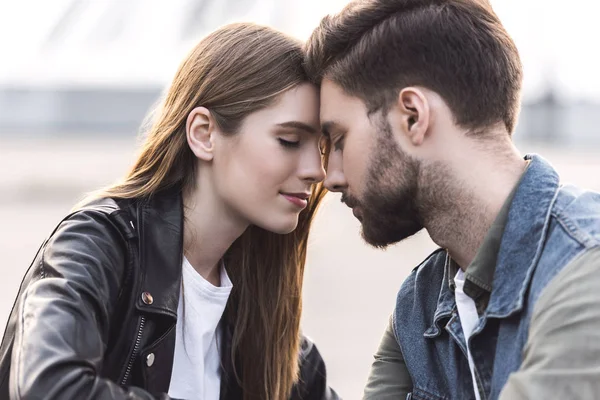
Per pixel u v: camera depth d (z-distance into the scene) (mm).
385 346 2395
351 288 9648
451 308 2166
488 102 2002
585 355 1670
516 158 2031
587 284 1753
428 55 2006
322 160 2400
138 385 2180
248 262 2500
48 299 1968
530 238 1925
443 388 2201
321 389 2641
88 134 26281
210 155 2295
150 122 2523
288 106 2230
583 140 25688
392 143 2043
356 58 2068
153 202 2291
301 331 2648
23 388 1833
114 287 2125
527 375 1690
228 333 2455
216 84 2264
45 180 19188
